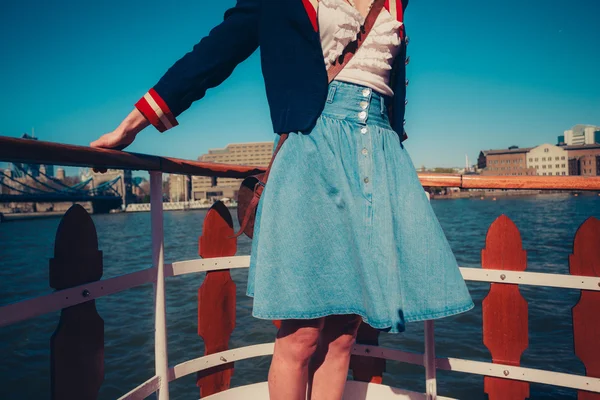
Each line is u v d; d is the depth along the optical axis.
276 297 0.81
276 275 0.82
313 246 0.82
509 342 1.43
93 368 1.06
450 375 6.50
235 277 15.83
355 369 1.65
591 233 1.36
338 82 0.90
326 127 0.88
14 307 0.84
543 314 9.75
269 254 0.83
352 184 0.87
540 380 1.37
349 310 0.82
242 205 1.05
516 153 152.38
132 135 0.96
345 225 0.85
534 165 150.25
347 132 0.89
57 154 0.81
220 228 1.54
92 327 1.06
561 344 7.80
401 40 0.98
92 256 1.06
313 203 0.84
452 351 7.50
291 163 0.86
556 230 32.25
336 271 0.83
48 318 11.41
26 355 8.71
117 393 6.71
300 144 0.86
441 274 0.93
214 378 1.51
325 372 1.02
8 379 7.55
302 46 0.86
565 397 5.43
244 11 0.88
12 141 0.71
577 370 6.65
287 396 0.89
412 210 0.94
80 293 1.01
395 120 1.02
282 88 0.88
